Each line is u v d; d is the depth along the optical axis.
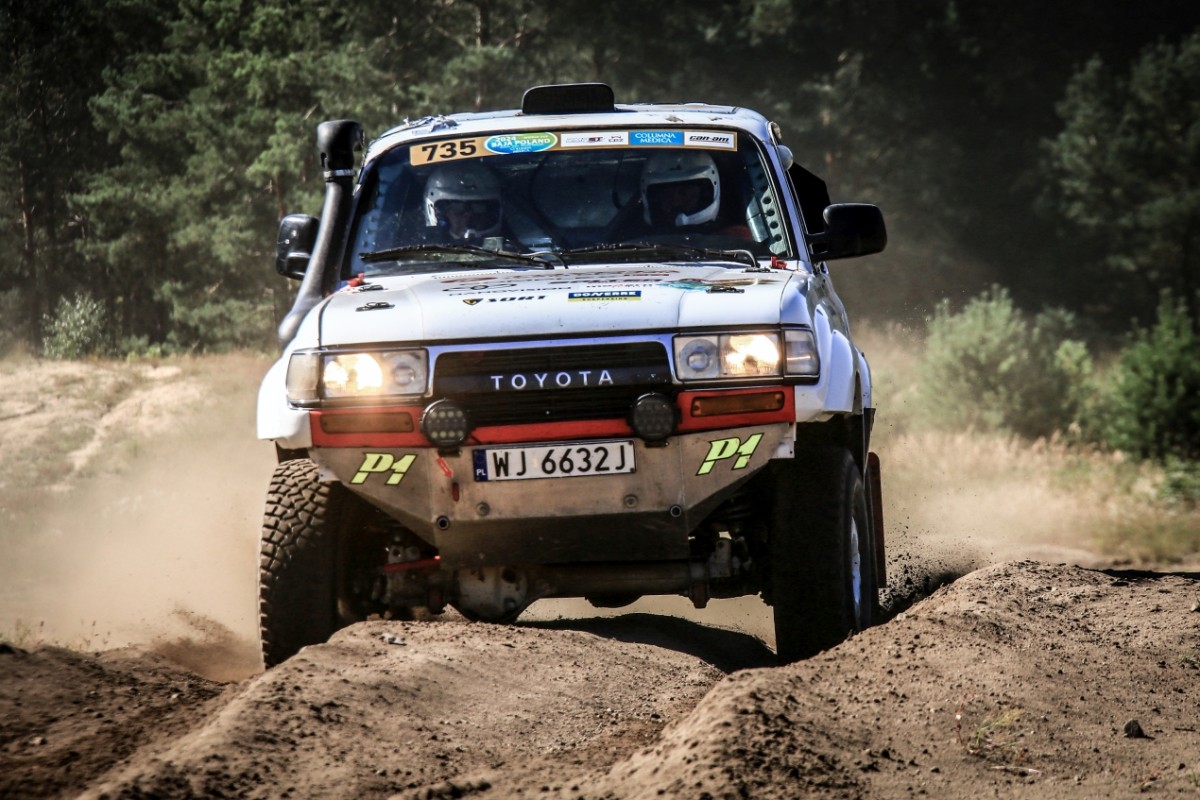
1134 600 18.86
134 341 150.25
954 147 165.25
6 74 182.50
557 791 11.05
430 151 20.23
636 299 16.09
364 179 20.20
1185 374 60.78
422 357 15.67
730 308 16.02
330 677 13.78
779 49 158.38
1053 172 168.25
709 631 20.58
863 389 19.02
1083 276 166.00
